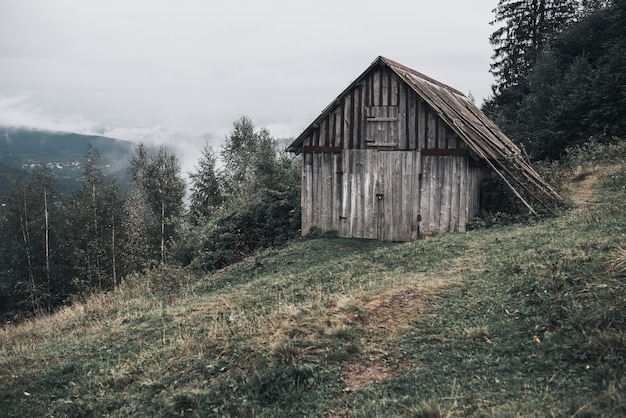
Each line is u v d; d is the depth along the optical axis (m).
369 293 9.15
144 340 9.05
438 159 15.92
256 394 6.23
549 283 7.86
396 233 16.56
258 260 15.73
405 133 16.34
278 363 6.85
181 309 10.72
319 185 17.67
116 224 42.16
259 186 24.25
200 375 6.94
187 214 51.97
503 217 15.30
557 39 35.56
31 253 38.91
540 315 7.07
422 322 7.56
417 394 5.71
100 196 42.62
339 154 17.31
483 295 8.22
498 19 43.25
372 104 16.77
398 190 16.52
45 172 42.22
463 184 15.59
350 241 16.70
